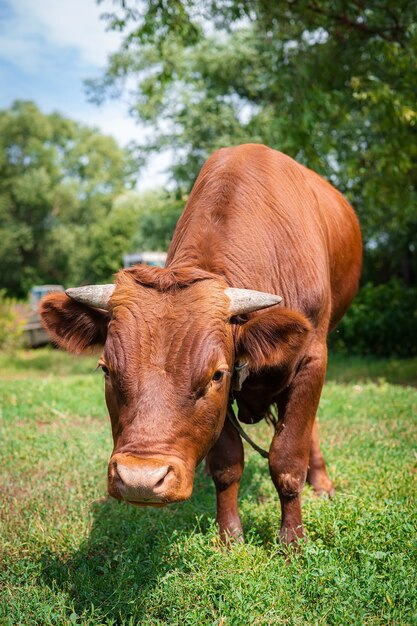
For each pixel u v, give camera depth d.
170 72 10.97
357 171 11.48
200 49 18.55
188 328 2.94
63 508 4.71
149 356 2.89
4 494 4.98
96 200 54.47
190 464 2.88
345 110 10.52
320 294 3.96
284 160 4.45
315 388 3.89
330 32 10.26
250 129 10.41
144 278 3.13
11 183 52.00
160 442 2.76
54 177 54.00
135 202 51.31
